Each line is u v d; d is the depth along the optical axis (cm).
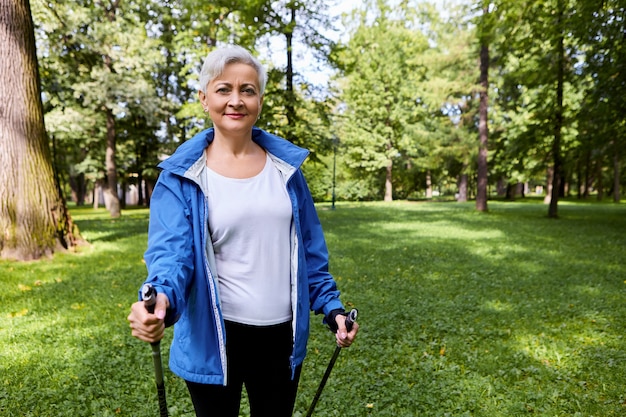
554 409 324
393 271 774
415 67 3397
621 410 321
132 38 1758
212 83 159
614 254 948
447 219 1814
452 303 577
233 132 160
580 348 432
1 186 796
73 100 1914
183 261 147
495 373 379
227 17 1722
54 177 867
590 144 1587
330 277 185
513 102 2948
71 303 561
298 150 173
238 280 162
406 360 402
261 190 164
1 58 789
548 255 939
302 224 179
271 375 172
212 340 157
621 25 1235
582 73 1512
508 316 529
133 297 588
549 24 1409
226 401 167
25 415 306
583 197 4053
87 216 2045
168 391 340
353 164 3606
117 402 322
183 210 154
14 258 802
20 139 807
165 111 2058
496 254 953
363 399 334
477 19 1546
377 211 2341
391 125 3534
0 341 432
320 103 1803
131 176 2909
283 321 169
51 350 412
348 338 163
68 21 1622
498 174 3803
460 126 3089
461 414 317
